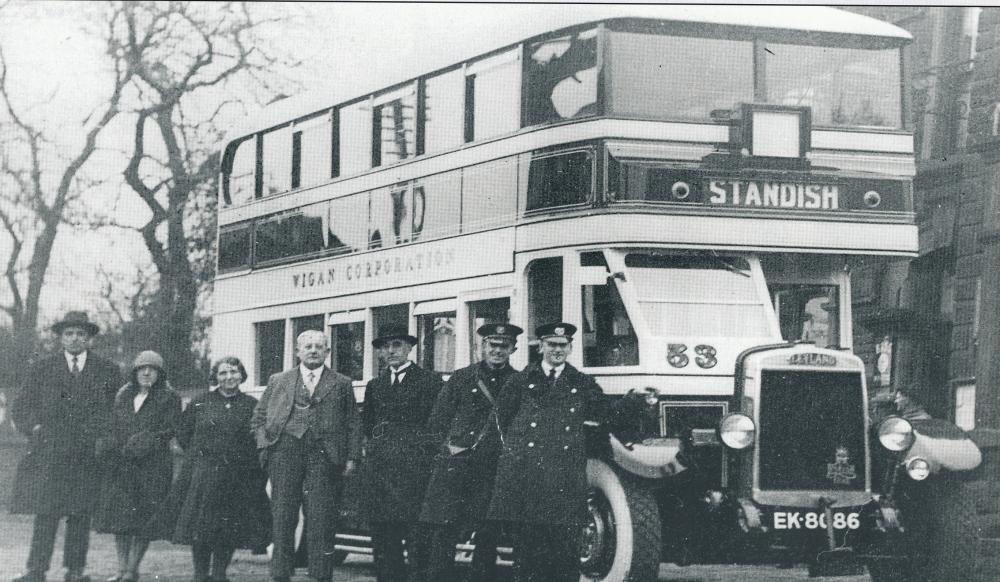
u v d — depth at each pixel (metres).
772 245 11.14
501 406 9.68
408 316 12.71
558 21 11.30
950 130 19.72
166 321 30.94
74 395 11.27
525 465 9.42
